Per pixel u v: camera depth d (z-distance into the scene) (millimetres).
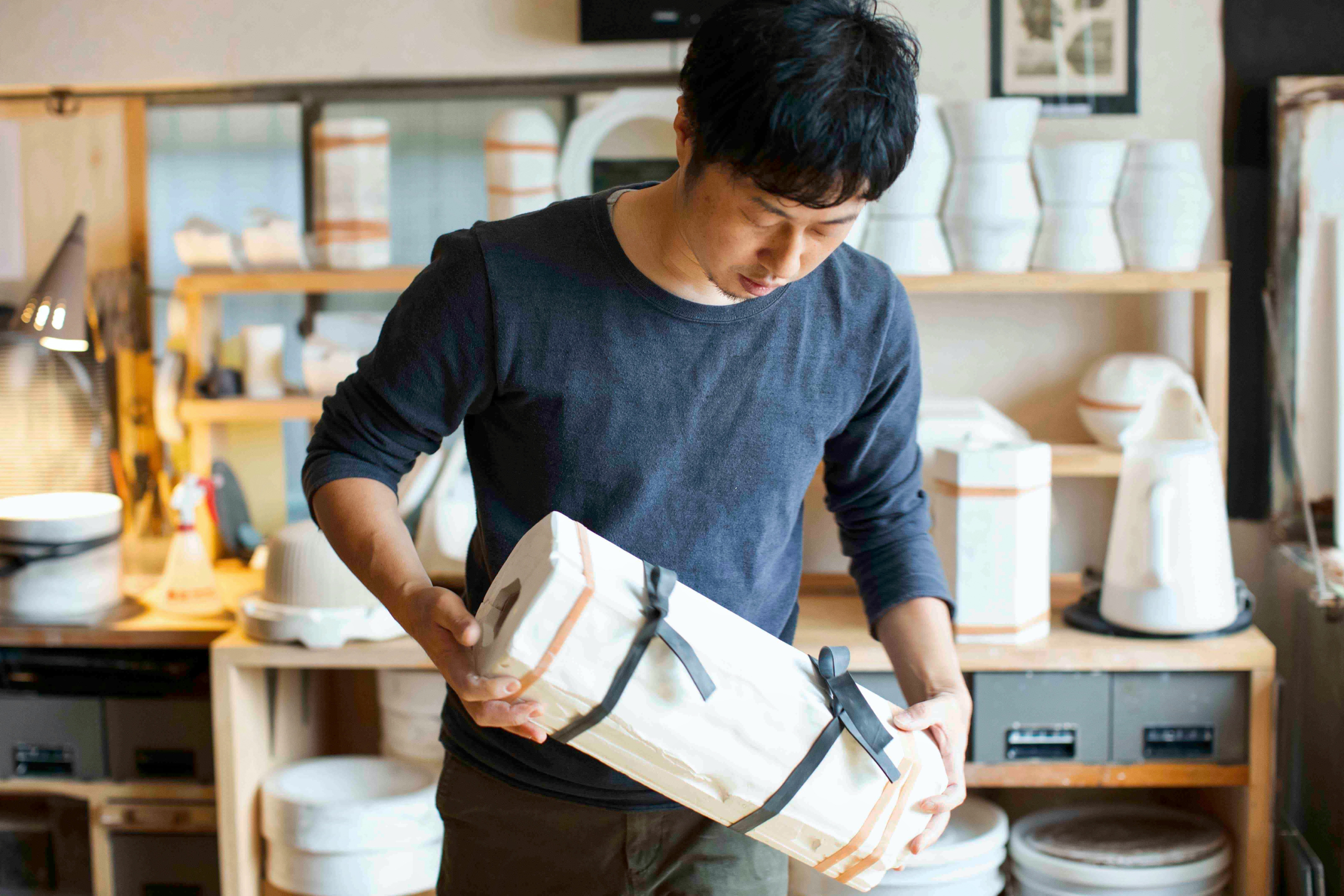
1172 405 2057
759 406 1062
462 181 2381
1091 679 1930
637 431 1043
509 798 1149
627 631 852
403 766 2143
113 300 2467
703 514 1074
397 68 2352
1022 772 1944
